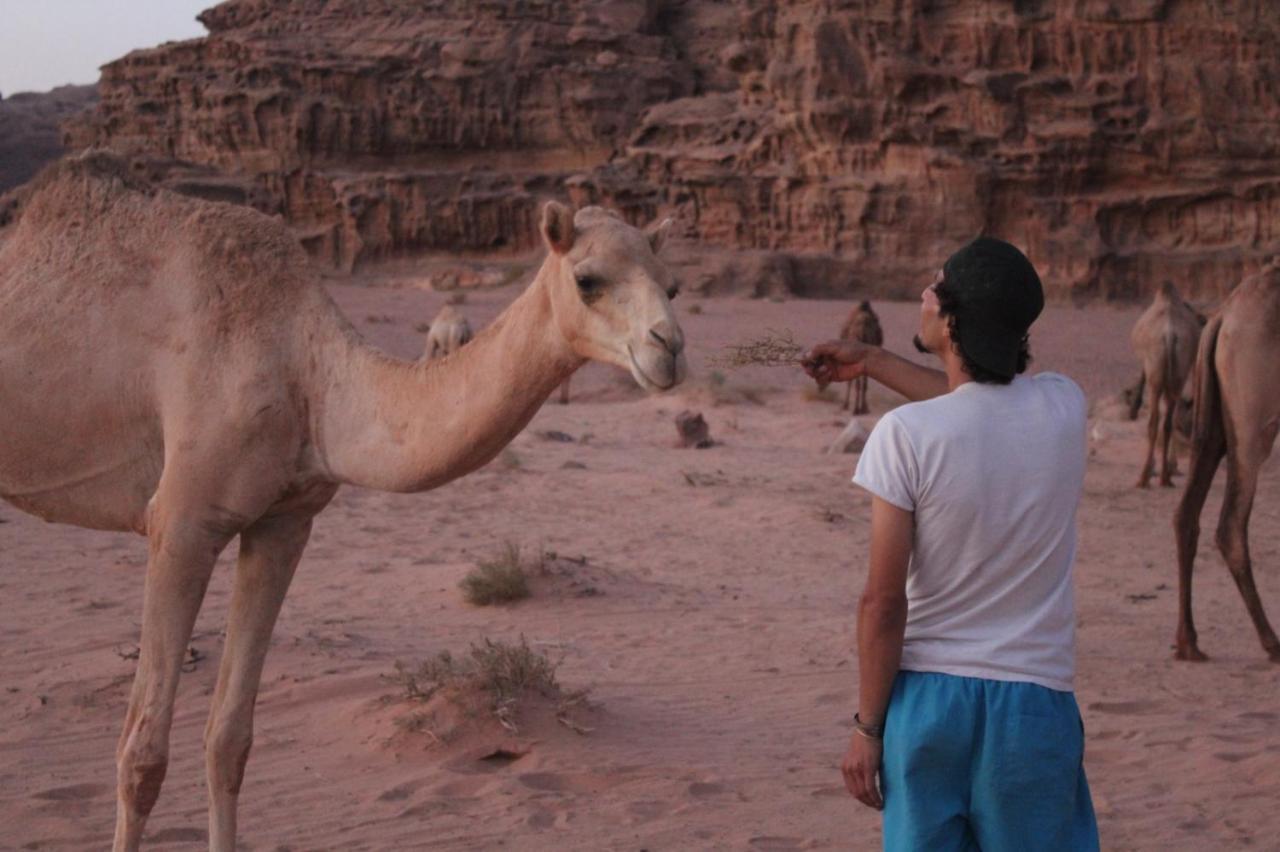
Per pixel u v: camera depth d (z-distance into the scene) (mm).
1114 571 13148
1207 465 9625
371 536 14172
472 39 100562
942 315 3768
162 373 5371
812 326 54688
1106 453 21172
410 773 6809
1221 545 9609
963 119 69875
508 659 7684
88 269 5586
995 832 3555
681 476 18625
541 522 15281
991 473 3580
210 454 5223
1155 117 66125
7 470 5672
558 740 7203
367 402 5273
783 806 6461
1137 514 16203
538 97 98750
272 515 5551
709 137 82875
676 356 4602
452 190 96438
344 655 8859
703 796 6594
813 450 21953
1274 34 64562
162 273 5500
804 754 7348
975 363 3695
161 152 107062
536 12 102125
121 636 9297
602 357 4805
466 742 7121
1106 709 8266
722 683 8852
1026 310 3701
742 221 77250
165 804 6453
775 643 9938
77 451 5547
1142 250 67125
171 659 5168
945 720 3547
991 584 3611
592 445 22094
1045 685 3600
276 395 5309
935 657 3619
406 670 8406
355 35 105250
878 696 3602
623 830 6090
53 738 7340
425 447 5121
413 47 101312
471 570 11727
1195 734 7609
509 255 95188
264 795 6547
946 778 3580
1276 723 7930
